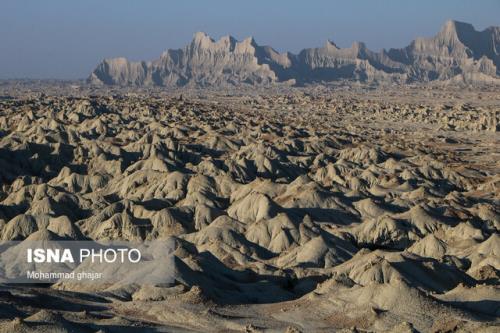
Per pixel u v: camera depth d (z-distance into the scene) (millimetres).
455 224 191500
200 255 161750
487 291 126438
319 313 124438
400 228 186375
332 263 163250
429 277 141125
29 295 131500
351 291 128625
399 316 119250
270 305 132250
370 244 183875
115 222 191375
